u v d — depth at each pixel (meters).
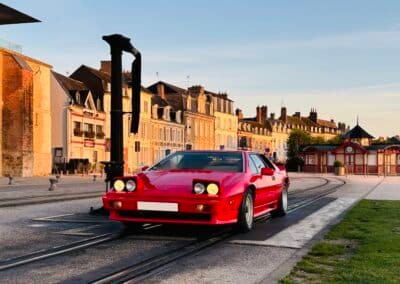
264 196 10.16
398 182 36.56
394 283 5.18
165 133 75.56
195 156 9.94
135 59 10.90
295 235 8.93
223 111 97.50
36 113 50.56
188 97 82.88
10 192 21.17
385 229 9.32
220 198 8.00
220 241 8.27
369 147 67.94
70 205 14.40
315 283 5.31
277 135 130.12
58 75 56.97
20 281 5.58
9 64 47.34
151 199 8.10
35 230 9.25
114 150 10.50
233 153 9.95
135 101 10.90
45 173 51.59
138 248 7.59
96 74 62.09
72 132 54.66
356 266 6.07
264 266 6.39
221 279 5.70
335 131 170.50
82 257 6.90
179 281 5.60
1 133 47.34
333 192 22.22
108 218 10.94
